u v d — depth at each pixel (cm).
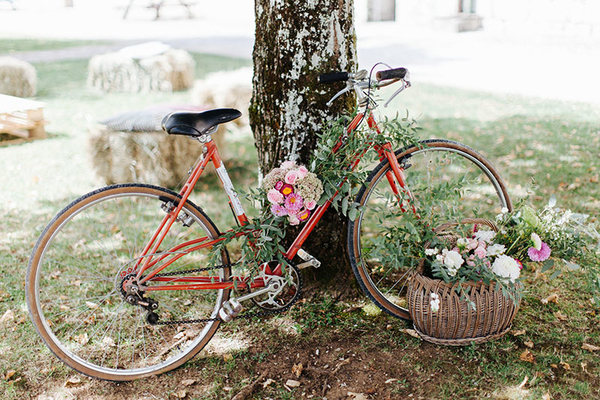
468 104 730
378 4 1828
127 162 439
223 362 242
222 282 241
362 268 256
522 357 232
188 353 240
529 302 274
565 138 553
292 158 266
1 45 1396
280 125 264
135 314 280
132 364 241
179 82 891
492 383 219
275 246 240
